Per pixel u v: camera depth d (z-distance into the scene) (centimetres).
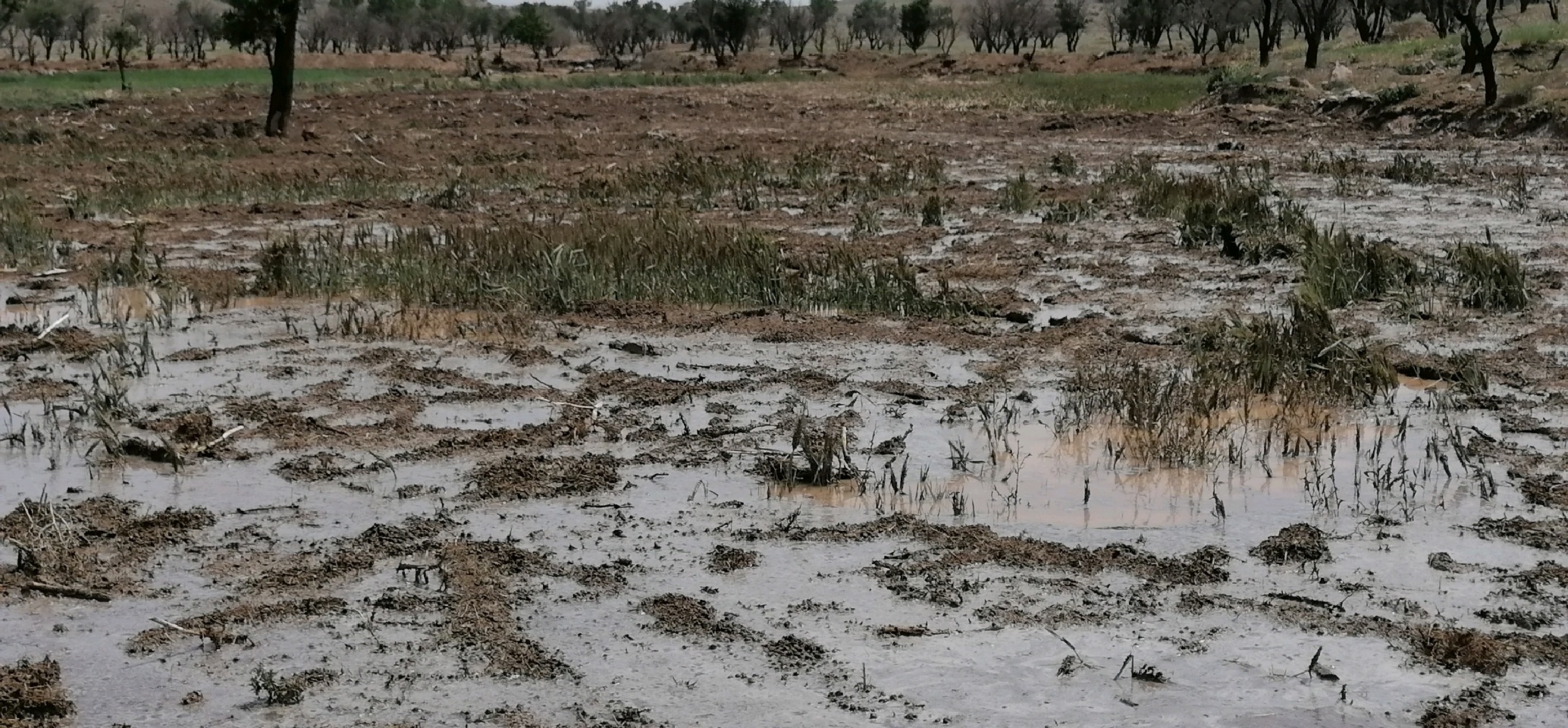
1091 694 513
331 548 650
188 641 558
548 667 534
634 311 1161
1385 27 6331
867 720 496
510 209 1839
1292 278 1275
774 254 1263
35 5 7369
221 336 1086
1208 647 549
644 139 2906
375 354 1017
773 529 671
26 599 598
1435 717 492
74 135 2805
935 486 730
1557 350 997
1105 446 796
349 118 3375
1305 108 3178
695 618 573
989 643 553
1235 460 766
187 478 749
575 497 716
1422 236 1519
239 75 5194
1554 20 4212
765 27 9906
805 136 2958
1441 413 851
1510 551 637
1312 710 500
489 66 7138
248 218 1752
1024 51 8719
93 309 1177
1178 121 3197
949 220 1697
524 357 1006
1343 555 635
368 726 494
